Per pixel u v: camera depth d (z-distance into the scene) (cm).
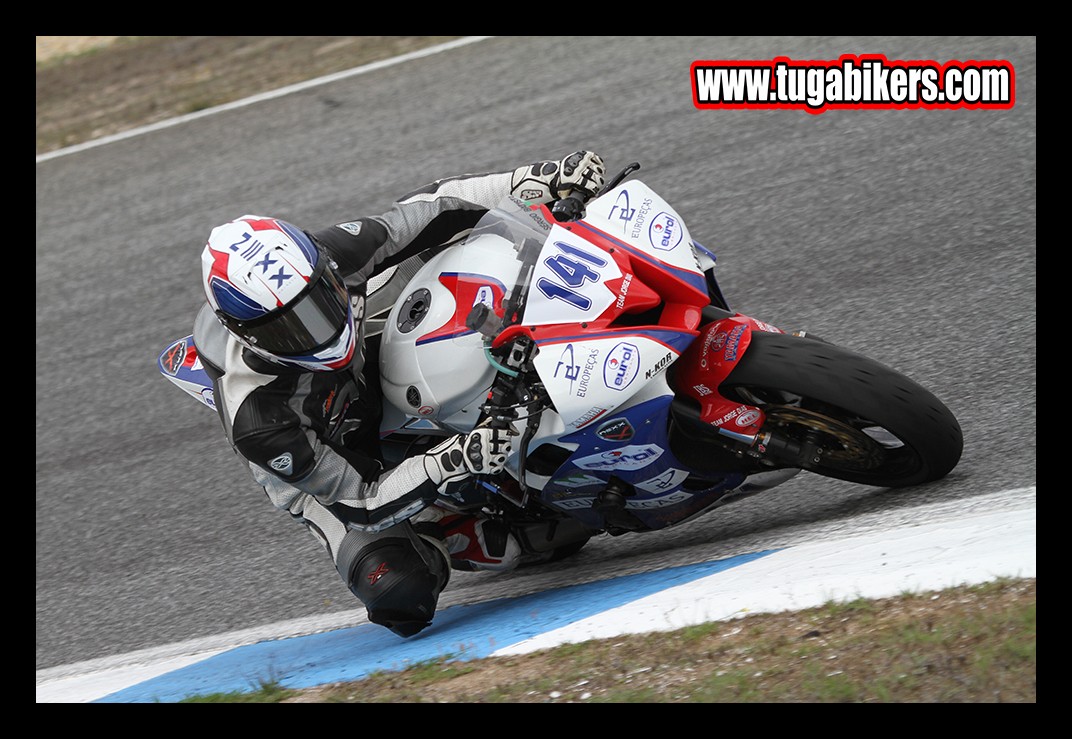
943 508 1445
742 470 1535
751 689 1134
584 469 1529
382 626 1722
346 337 1430
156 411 2683
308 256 1412
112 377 2858
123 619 2045
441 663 1439
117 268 3331
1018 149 2409
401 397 1550
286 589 1978
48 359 3005
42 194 3894
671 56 3316
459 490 1612
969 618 1131
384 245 1574
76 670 1931
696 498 1570
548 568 1823
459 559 1744
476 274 1511
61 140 4269
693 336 1455
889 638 1142
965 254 2134
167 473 2441
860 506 1552
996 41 2850
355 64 4062
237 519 2225
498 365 1466
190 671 1734
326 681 1487
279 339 1398
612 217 1520
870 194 2438
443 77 3709
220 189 3541
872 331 2009
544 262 1473
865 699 1066
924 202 2344
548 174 1639
